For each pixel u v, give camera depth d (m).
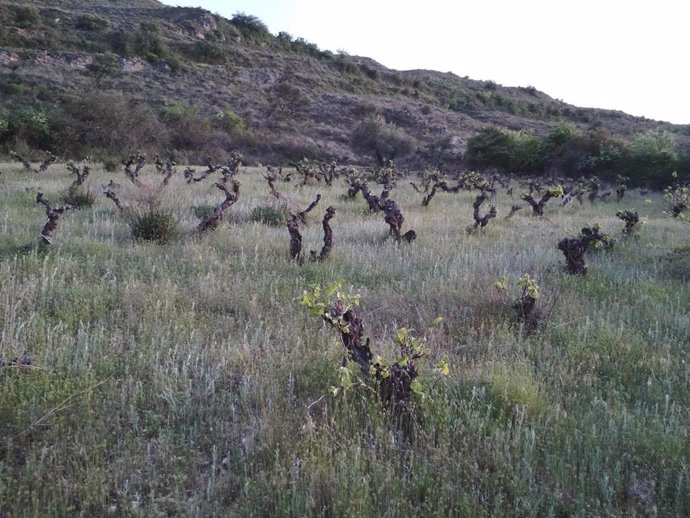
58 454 3.38
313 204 11.80
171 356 4.75
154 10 71.38
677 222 14.79
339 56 80.88
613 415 3.94
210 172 22.64
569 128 36.38
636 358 5.08
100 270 7.32
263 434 3.57
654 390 4.39
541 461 3.47
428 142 51.81
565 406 4.23
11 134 32.03
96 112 34.94
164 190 14.51
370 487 3.13
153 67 54.66
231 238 9.57
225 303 6.23
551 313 6.04
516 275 7.82
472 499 3.06
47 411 3.77
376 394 3.96
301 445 3.45
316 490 3.09
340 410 3.92
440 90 79.25
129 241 9.26
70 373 4.28
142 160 22.19
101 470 3.21
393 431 3.68
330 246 8.67
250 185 20.69
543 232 12.38
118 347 4.88
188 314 5.74
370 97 64.88
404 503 3.00
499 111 70.00
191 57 61.00
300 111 56.22
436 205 17.16
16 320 5.29
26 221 10.40
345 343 4.14
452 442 3.61
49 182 17.75
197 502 3.07
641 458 3.48
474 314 6.10
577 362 5.00
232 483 3.23
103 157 31.95
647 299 6.79
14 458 3.40
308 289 6.86
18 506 2.92
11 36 48.06
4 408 3.77
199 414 3.90
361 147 49.34
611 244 10.04
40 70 44.19
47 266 7.14
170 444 3.55
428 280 7.21
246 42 72.38
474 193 22.81
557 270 8.15
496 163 39.75
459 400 4.09
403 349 4.02
